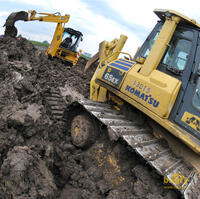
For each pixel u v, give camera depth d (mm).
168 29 3498
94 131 3930
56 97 6102
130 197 2848
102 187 3225
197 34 3279
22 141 2951
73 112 4473
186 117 3082
